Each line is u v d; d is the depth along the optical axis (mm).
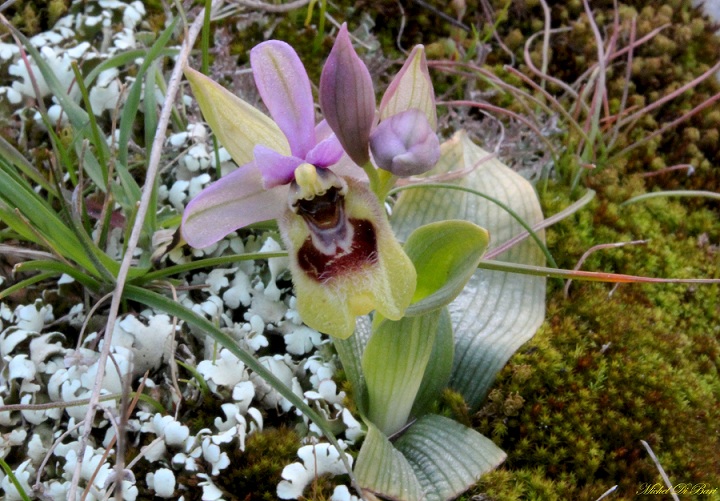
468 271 78
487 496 93
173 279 106
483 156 121
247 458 91
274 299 107
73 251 93
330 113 69
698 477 99
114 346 94
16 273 105
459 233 79
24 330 96
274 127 79
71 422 90
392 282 79
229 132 78
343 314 79
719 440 107
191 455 88
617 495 97
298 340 105
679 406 104
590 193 120
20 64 120
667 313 123
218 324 102
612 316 114
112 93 121
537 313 107
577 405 102
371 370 92
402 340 88
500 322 107
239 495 90
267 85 75
